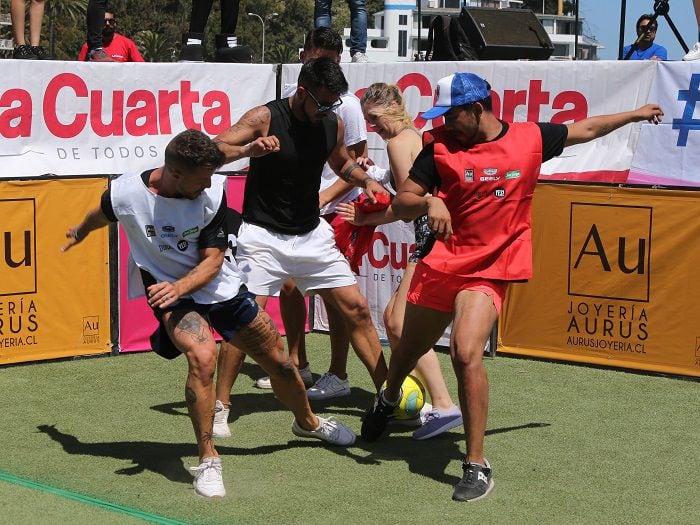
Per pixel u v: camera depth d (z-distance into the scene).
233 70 8.71
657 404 6.39
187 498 4.63
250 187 5.89
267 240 5.83
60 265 7.31
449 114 4.69
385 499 4.67
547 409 6.25
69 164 8.02
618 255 7.15
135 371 7.15
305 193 5.85
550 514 4.50
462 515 4.46
